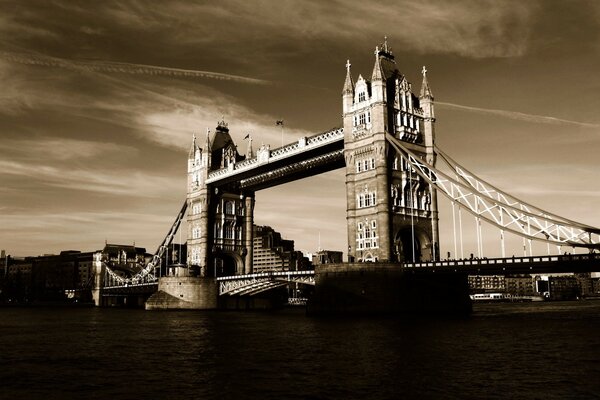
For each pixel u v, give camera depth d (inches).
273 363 1549.0
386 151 3565.5
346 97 3818.9
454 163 3631.9
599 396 1093.1
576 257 2647.6
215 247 5374.0
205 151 5447.8
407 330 2325.3
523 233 3058.6
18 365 1617.9
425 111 3900.1
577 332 2241.6
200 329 2760.8
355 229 3673.7
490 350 1694.1
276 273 4165.8
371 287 3225.9
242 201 5654.5
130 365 1583.4
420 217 3735.2
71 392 1224.8
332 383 1249.4
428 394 1127.6
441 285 3489.2
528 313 4158.5
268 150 4525.1
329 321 2940.5
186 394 1181.7
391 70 3855.8
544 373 1321.4
